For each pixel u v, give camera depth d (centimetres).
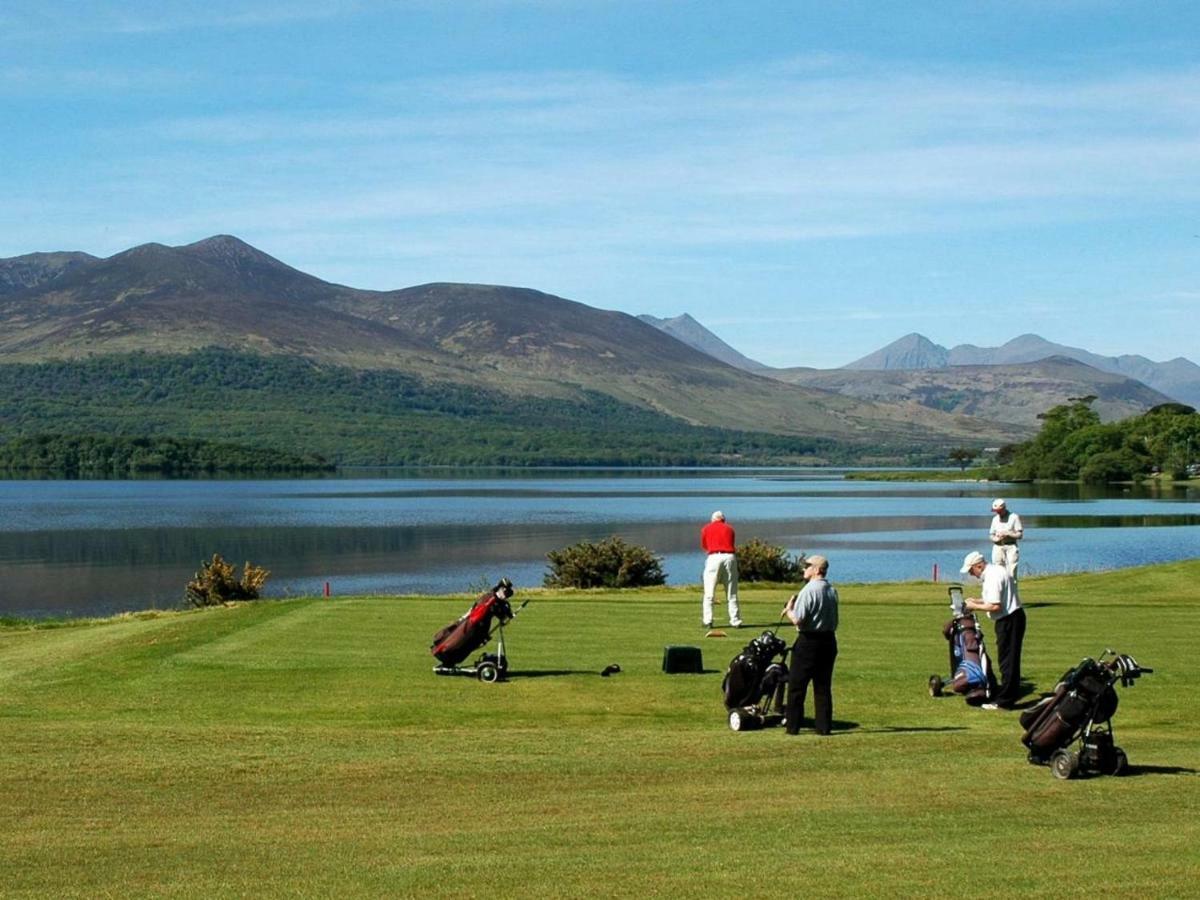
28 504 14400
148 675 1975
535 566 6794
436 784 1301
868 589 3428
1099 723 1320
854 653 2080
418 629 2397
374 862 1024
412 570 6606
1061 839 1055
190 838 1110
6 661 2292
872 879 948
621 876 970
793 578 4322
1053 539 8625
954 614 1794
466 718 1680
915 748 1450
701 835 1091
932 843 1048
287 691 1842
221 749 1466
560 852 1045
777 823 1127
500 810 1198
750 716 1580
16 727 1611
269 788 1289
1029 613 2569
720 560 2408
